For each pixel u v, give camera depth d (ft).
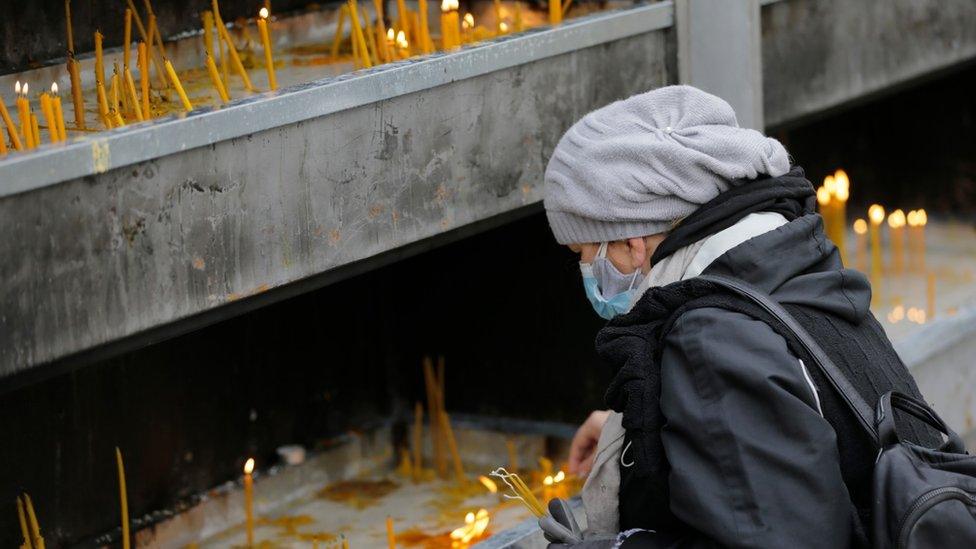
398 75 9.12
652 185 7.34
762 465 6.46
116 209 7.55
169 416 12.37
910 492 6.58
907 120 19.66
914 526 6.54
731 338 6.66
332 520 12.94
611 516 8.09
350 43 12.19
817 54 13.26
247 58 11.27
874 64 13.99
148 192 7.71
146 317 7.80
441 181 9.64
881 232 19.70
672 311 7.07
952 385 15.78
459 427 14.44
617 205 7.41
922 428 7.38
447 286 14.43
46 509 11.35
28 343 7.20
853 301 7.18
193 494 12.69
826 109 13.53
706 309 6.84
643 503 7.14
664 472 6.87
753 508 6.42
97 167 7.38
